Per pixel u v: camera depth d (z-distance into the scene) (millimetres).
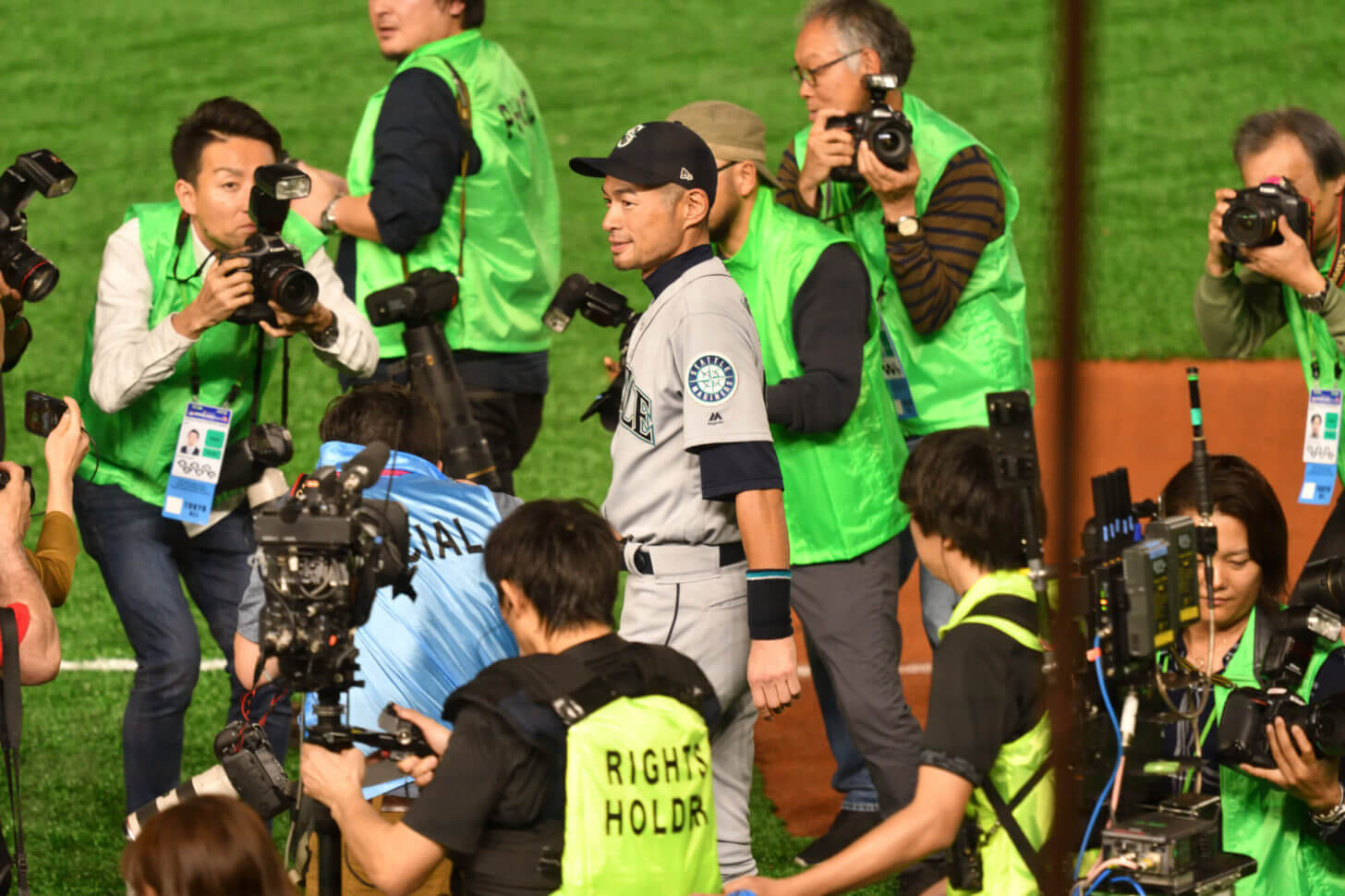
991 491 10969
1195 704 12492
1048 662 9992
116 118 56250
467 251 21562
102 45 64188
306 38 65000
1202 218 46938
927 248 18156
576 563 11172
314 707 12734
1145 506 12734
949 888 11453
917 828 10641
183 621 17547
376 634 13125
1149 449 31750
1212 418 33375
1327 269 18000
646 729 10789
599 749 10617
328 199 21797
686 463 14250
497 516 13789
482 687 10906
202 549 17891
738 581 14500
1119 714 11266
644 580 14484
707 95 58062
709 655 14438
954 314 18750
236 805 10148
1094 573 10992
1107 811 11227
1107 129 54281
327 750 11523
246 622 14438
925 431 18984
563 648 11195
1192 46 62000
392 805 13156
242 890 9914
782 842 18469
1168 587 11188
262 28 66312
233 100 17516
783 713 22281
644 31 65938
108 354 17125
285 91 59094
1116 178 50156
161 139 54156
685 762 10930
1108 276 42562
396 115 20906
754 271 16844
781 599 13828
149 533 17625
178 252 17500
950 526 11109
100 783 20000
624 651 11188
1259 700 12219
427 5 21453
